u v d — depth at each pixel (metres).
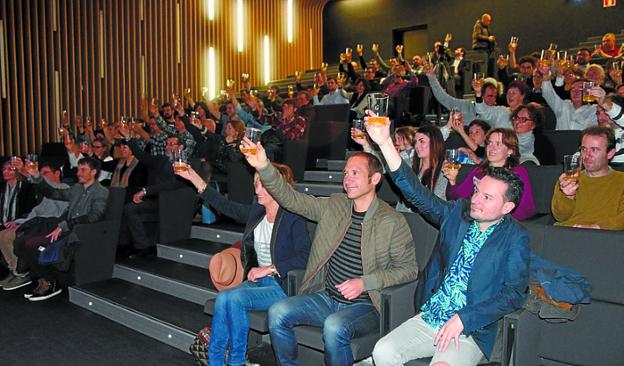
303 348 2.96
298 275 2.85
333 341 2.45
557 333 2.43
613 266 2.34
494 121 4.98
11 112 8.51
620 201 2.80
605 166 2.87
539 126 4.00
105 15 9.71
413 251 2.68
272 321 2.65
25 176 5.54
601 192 2.86
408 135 4.02
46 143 8.29
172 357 3.39
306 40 14.59
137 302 4.02
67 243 4.46
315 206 2.87
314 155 5.89
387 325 2.48
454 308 2.33
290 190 2.84
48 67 8.91
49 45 8.91
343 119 6.22
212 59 11.83
